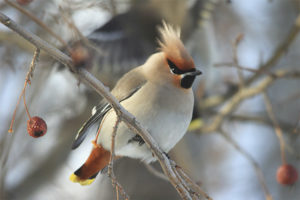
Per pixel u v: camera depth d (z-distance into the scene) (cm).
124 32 1092
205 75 1243
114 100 615
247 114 1365
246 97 1186
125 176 1113
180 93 789
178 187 650
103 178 1122
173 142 805
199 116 1198
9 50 1031
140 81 799
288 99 1320
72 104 1148
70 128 1187
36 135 627
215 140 1413
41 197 1162
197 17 1231
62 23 755
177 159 1190
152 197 1099
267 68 1180
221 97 1301
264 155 1422
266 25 1403
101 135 799
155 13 1162
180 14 1197
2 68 1036
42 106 1145
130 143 794
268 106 1034
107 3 871
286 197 1349
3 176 962
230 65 963
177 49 791
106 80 1041
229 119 1304
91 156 802
